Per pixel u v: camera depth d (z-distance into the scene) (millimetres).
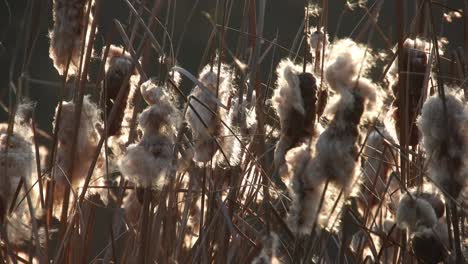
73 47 3619
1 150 3541
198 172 3723
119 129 3621
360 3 3604
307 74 3389
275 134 3684
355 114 3336
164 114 3520
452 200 3410
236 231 3648
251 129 3734
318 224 3408
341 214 3506
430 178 3428
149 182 3512
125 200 3723
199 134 3576
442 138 3406
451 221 3500
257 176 3756
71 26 3611
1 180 3531
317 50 3537
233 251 3684
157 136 3516
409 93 3570
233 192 3674
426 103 3420
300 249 3477
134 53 3586
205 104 3568
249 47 3781
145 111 3521
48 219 3637
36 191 3648
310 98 3383
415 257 3475
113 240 3625
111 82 3598
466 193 3418
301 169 3375
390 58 3635
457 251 3422
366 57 3367
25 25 3570
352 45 3367
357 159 3357
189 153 3602
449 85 3570
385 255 3662
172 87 3641
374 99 3344
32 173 3580
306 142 3393
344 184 3355
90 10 3623
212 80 3623
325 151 3344
